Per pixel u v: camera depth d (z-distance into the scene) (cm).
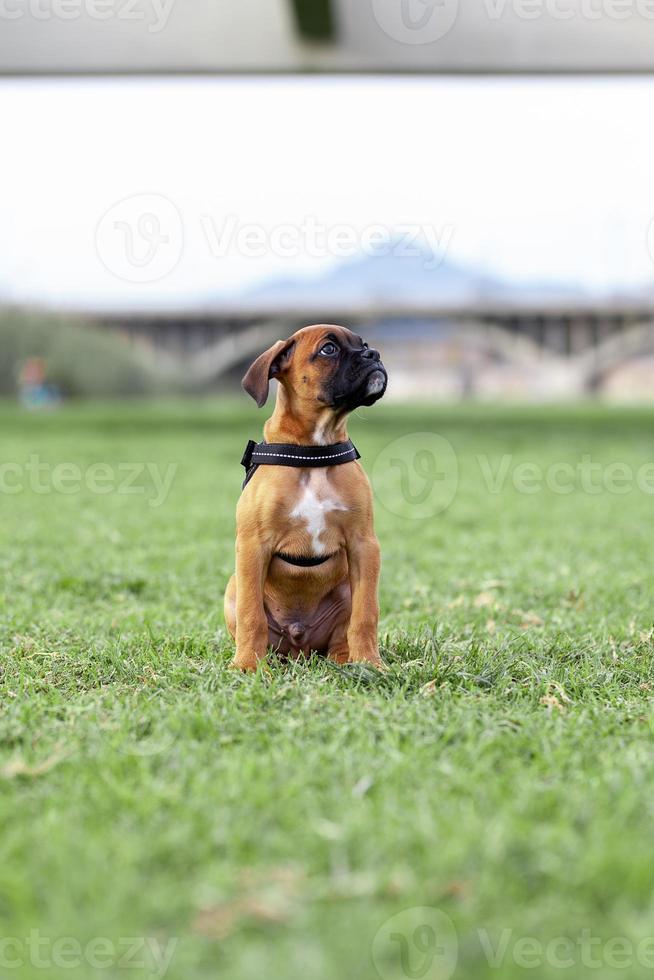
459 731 532
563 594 980
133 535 1377
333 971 321
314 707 570
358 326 8812
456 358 8981
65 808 439
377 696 583
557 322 8794
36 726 550
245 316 7381
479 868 374
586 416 4794
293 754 492
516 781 459
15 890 363
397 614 891
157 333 7362
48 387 5725
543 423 4128
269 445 677
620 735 541
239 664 665
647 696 627
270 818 420
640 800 437
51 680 658
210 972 326
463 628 810
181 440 3111
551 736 528
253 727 539
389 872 374
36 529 1411
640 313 8450
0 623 832
